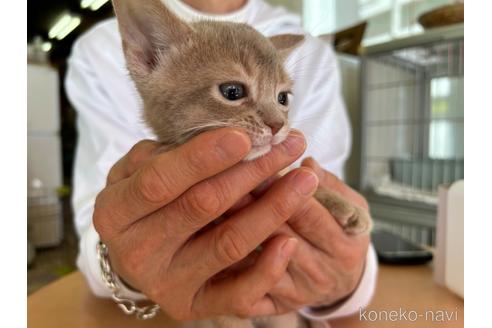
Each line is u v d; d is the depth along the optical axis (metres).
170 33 0.25
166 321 0.28
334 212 0.26
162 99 0.24
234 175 0.19
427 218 0.74
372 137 0.86
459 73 0.74
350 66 0.90
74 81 0.47
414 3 0.86
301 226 0.24
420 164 0.81
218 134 0.17
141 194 0.19
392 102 0.86
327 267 0.26
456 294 0.31
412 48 0.74
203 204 0.18
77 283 0.36
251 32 0.27
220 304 0.23
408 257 0.38
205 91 0.23
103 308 0.30
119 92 0.45
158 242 0.21
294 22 0.52
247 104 0.23
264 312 0.26
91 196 0.40
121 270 0.23
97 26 0.49
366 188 0.85
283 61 0.29
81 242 0.32
